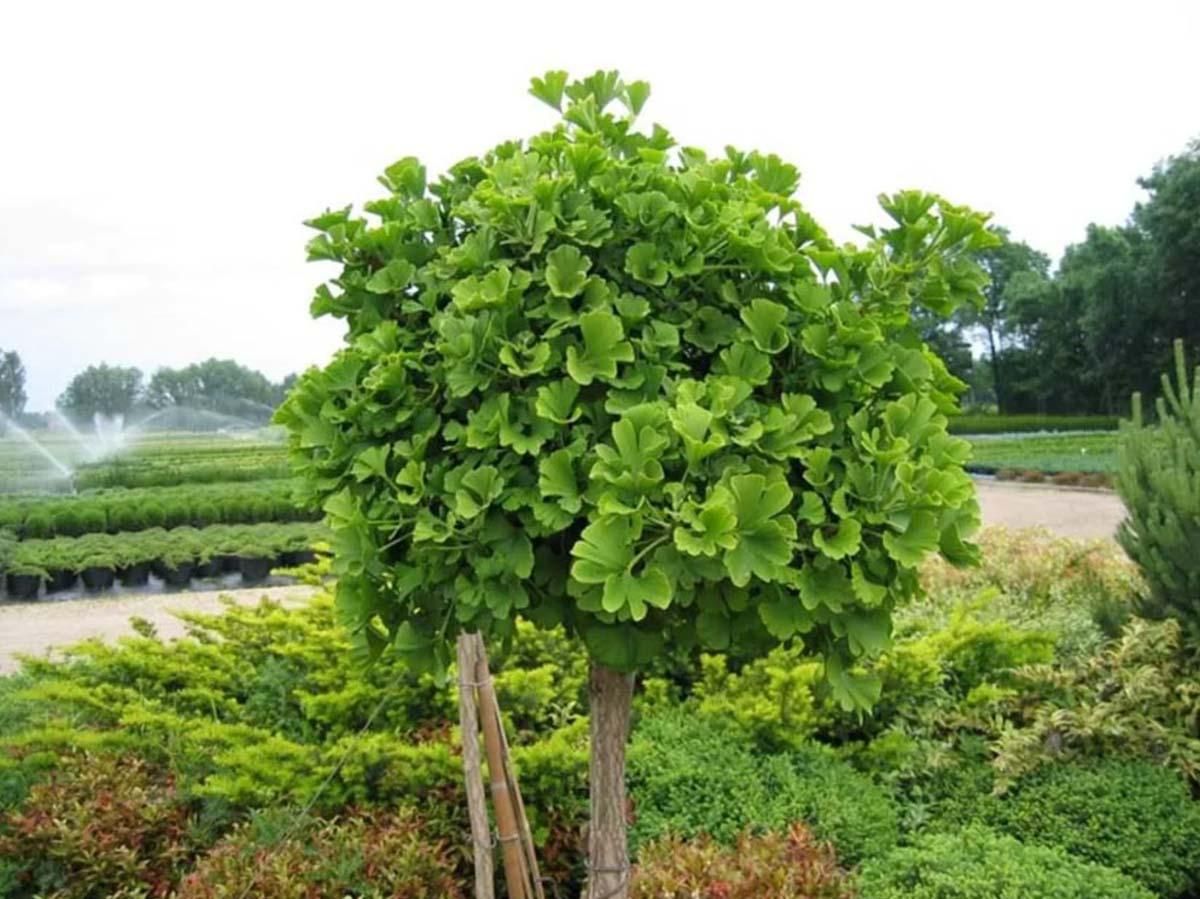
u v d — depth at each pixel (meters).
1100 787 3.73
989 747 4.08
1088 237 43.69
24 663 4.96
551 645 4.67
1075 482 22.03
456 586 1.85
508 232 1.93
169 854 3.57
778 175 2.19
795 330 1.94
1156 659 4.32
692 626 1.89
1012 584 6.14
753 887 2.92
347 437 2.01
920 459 1.84
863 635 1.86
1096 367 41.72
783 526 1.68
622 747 2.22
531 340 1.85
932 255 2.08
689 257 1.92
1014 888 2.87
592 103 2.19
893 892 3.00
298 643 4.49
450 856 3.50
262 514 15.30
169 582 12.49
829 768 3.94
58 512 14.59
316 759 3.70
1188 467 4.63
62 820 3.63
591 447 1.83
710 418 1.67
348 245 2.13
